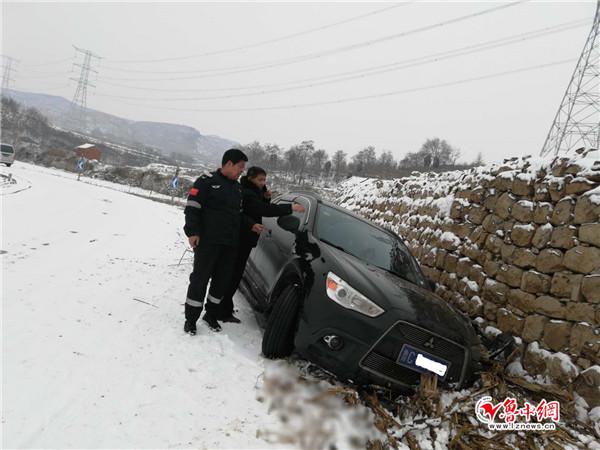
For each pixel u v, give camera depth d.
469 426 2.99
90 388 2.79
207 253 3.85
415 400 3.09
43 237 7.58
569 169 4.44
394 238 4.84
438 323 3.25
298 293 3.55
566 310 3.96
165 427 2.50
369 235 4.55
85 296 4.60
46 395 2.64
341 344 3.14
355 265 3.62
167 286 5.38
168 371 3.15
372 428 2.79
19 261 5.72
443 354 3.20
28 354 3.10
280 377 3.26
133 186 46.19
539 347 4.12
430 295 3.88
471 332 3.59
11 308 3.93
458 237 6.11
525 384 3.77
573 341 3.80
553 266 4.23
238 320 4.47
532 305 4.35
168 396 2.83
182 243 9.33
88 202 14.88
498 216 5.35
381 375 3.08
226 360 3.45
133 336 3.68
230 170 3.95
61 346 3.31
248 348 3.82
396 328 3.10
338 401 2.99
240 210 4.07
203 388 3.00
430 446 2.79
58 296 4.47
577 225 4.12
